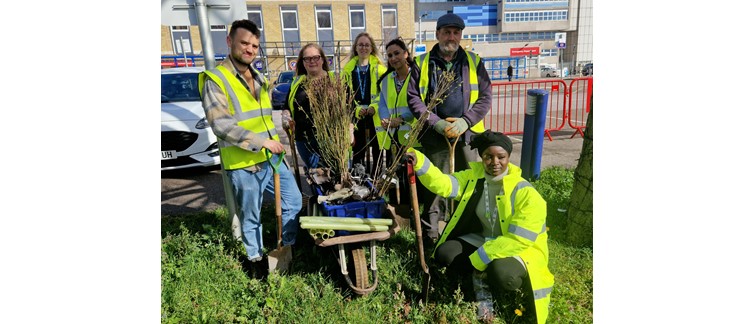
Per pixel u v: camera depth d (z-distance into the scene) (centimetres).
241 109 246
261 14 1366
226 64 246
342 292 267
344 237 238
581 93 1205
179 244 315
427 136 305
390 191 374
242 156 249
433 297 254
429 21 1323
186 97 554
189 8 280
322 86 291
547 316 236
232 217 317
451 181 252
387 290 261
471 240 260
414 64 307
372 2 1366
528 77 1270
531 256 227
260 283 274
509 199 232
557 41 1198
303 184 505
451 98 293
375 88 393
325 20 1388
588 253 303
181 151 489
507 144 229
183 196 466
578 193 313
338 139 282
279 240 265
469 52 306
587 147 303
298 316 241
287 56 1396
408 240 321
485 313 239
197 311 245
